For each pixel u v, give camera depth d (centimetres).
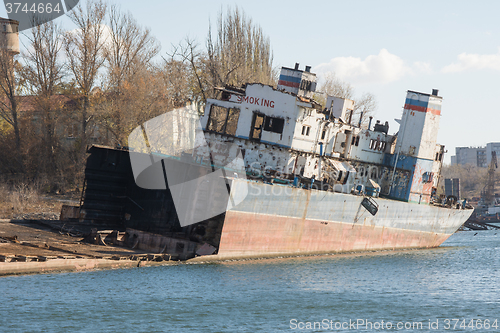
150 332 4488
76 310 4956
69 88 18162
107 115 16438
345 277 7438
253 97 9150
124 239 8519
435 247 13125
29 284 5669
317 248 9406
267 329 4753
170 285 6144
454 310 5778
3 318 4603
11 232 8462
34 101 17600
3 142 17800
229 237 7725
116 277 6338
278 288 6353
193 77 16600
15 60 17700
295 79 10694
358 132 10744
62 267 6288
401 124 11506
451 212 12975
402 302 6094
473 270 8925
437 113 11494
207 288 6112
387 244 11275
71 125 17900
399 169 11438
